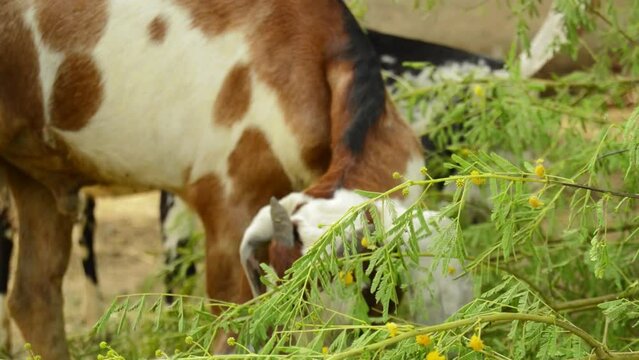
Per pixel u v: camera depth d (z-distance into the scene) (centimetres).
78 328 901
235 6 665
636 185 588
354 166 586
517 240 502
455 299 562
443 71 807
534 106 692
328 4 651
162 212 834
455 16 1162
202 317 521
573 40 690
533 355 525
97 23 682
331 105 627
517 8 718
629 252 632
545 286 653
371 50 633
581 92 733
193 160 670
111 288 1001
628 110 828
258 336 492
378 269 466
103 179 716
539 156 728
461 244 461
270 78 645
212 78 661
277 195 649
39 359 526
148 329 733
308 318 511
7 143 715
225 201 659
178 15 672
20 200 757
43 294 760
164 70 670
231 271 657
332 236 473
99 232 1164
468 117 750
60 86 689
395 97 733
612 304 483
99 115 684
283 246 542
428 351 438
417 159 611
